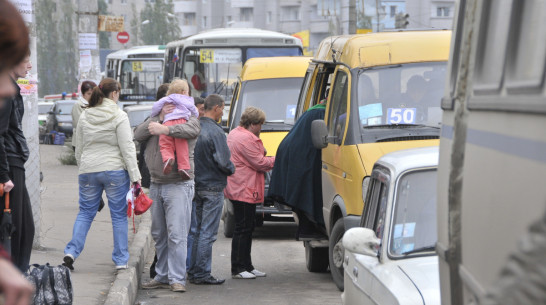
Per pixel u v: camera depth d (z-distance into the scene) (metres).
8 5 2.70
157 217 13.18
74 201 22.98
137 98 52.12
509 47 3.90
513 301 2.27
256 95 22.20
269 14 138.50
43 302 8.67
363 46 13.73
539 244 2.26
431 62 13.66
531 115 3.36
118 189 12.96
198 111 13.44
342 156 12.91
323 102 15.10
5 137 9.76
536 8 3.61
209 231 13.68
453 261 4.73
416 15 108.38
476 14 4.65
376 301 7.11
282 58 23.27
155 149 12.74
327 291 13.27
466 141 4.54
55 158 42.59
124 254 13.12
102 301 10.96
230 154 13.46
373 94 13.29
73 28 150.00
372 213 8.68
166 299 12.66
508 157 3.67
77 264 13.62
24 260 10.02
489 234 3.92
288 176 14.38
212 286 13.73
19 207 9.88
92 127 12.86
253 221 14.40
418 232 7.58
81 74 37.47
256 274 14.58
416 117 13.15
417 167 8.06
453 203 4.73
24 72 10.02
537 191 3.20
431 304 6.40
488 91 4.17
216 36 31.73
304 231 14.81
